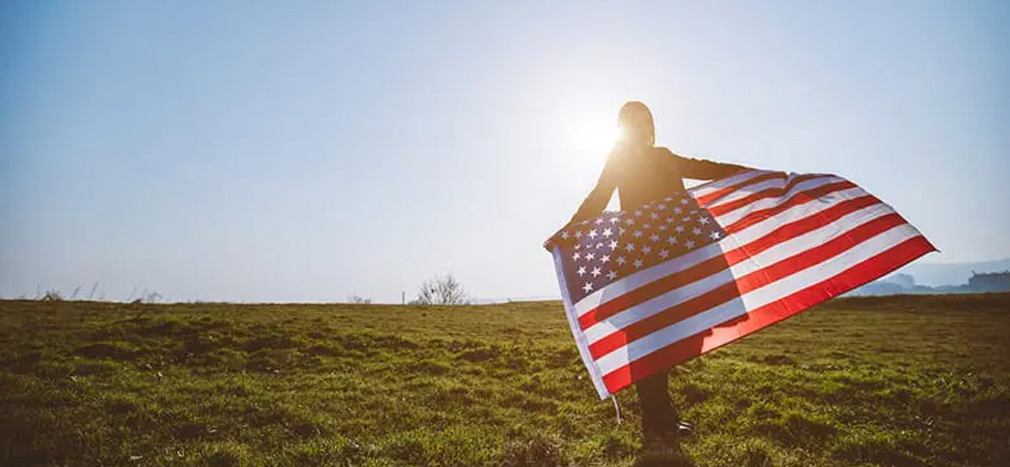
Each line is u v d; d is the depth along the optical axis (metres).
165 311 23.27
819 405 7.91
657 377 5.65
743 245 5.49
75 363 11.02
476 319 27.66
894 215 5.58
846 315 35.25
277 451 5.91
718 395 8.45
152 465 5.32
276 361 12.51
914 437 6.27
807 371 10.80
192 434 6.52
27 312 20.23
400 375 11.20
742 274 5.34
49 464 5.35
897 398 8.24
